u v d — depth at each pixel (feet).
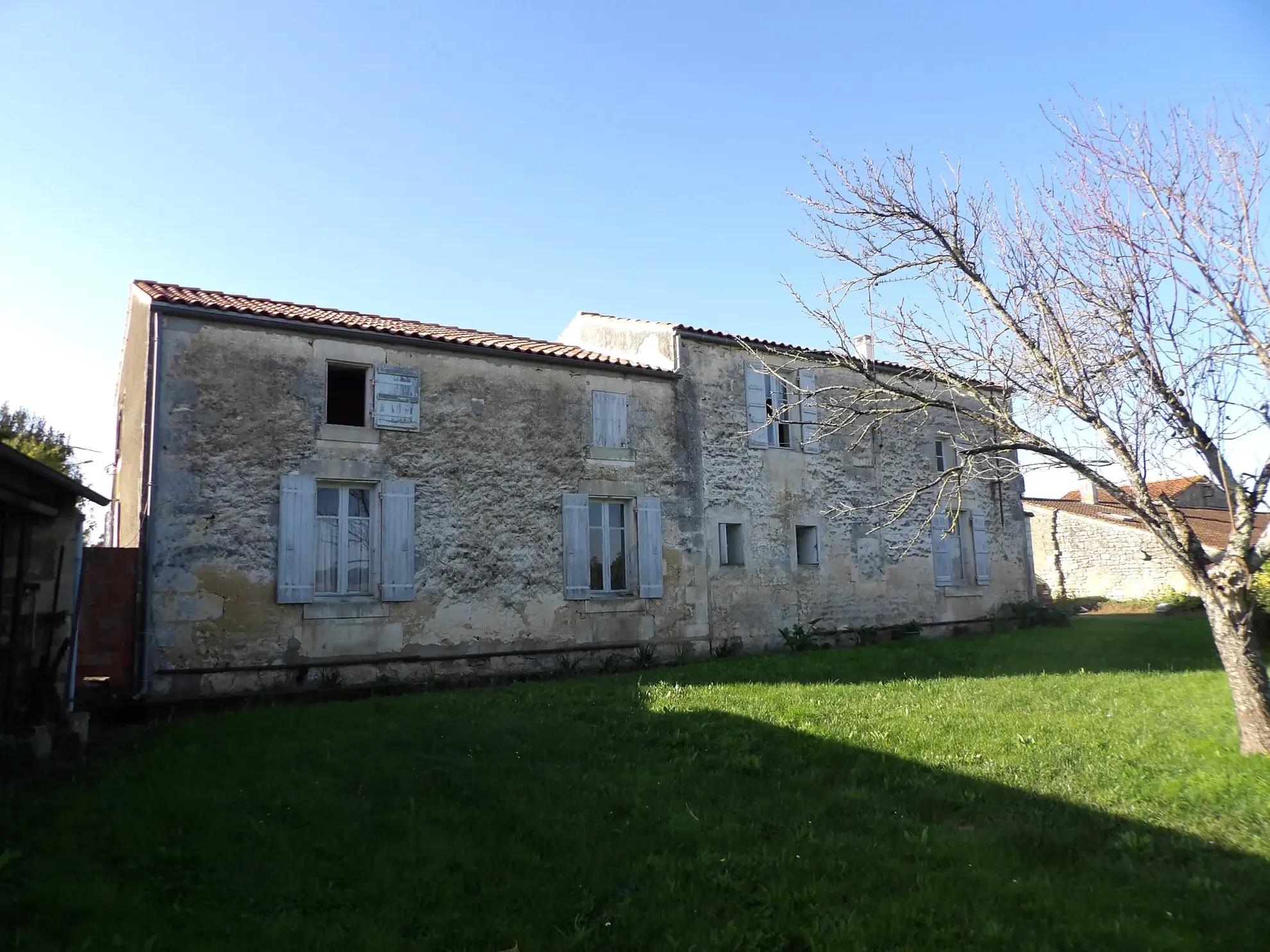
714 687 30.14
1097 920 12.39
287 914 12.65
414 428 35.68
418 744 21.77
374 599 33.96
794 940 12.21
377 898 13.39
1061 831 15.92
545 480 38.81
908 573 51.44
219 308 32.01
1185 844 15.28
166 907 12.61
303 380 33.60
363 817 16.55
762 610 44.96
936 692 28.78
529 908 13.14
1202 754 20.49
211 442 31.53
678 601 42.06
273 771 19.25
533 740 22.31
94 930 11.66
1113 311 22.03
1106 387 22.93
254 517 31.96
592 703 27.48
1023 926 12.33
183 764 20.08
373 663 33.65
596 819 16.79
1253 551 21.13
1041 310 23.49
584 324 52.01
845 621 48.11
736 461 45.24
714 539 43.88
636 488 41.52
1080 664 36.06
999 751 21.02
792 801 17.81
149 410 30.78
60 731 21.99
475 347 37.22
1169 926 12.31
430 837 15.70
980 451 25.23
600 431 40.75
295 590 32.22
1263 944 11.68
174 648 29.94
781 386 48.21
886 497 51.26
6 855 13.38
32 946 11.05
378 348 35.42
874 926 12.28
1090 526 83.46
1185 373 21.53
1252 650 20.75
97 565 29.58
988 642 45.21
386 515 34.53
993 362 24.86
